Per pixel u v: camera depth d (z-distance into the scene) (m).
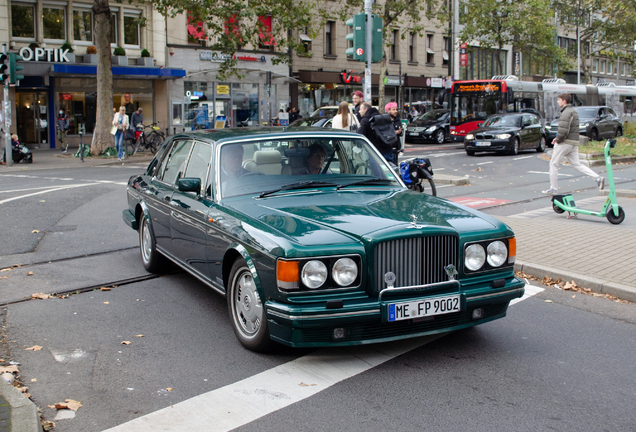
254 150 5.57
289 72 37.53
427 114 35.59
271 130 5.95
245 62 35.19
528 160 22.53
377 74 42.00
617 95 42.50
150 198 6.72
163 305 5.89
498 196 13.10
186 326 5.29
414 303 4.22
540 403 3.81
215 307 5.83
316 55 39.03
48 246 8.33
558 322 5.42
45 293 6.25
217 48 28.25
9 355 4.63
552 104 34.62
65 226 9.66
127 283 6.69
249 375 4.24
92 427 3.53
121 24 30.11
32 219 10.20
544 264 6.95
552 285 6.58
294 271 4.07
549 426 3.51
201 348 4.76
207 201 5.36
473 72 51.53
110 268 7.27
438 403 3.80
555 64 45.66
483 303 4.49
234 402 3.83
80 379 4.20
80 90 28.81
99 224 9.86
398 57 44.12
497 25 41.38
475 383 4.10
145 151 26.59
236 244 4.64
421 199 5.21
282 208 4.83
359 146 6.02
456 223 4.62
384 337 4.28
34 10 27.19
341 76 39.34
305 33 38.28
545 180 16.27
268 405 3.79
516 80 31.81
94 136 24.52
